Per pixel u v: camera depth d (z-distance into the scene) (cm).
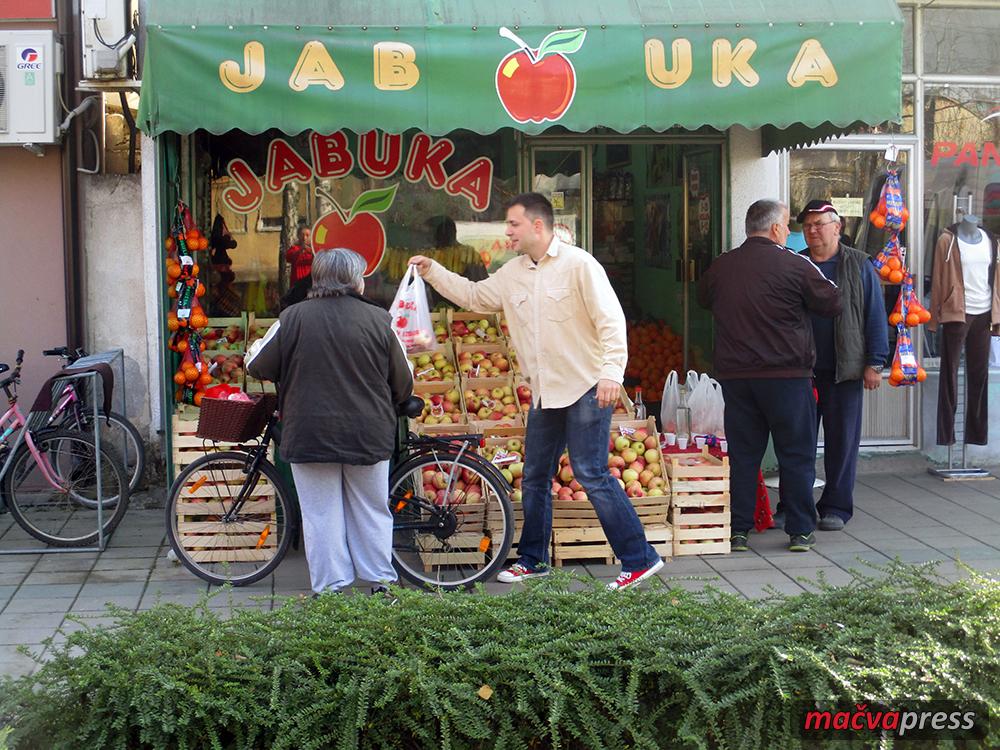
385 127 607
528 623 448
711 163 876
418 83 608
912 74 888
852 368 714
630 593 472
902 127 888
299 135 801
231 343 770
